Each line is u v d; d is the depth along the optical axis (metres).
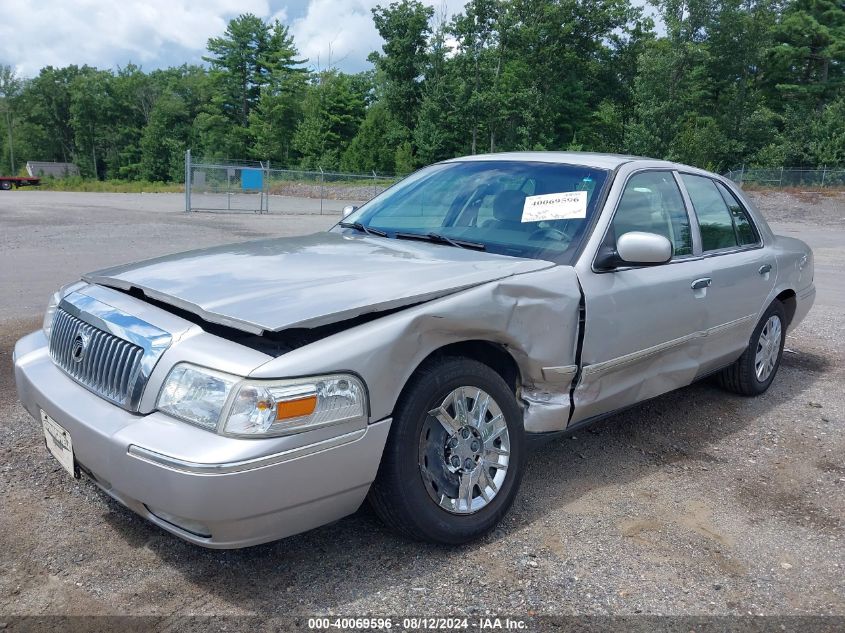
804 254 5.93
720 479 4.05
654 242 3.55
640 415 5.08
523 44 52.53
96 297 3.20
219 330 2.81
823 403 5.51
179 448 2.44
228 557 3.01
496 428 3.21
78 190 58.19
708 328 4.52
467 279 3.15
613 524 3.45
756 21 51.22
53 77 109.25
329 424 2.59
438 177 4.59
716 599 2.89
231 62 79.81
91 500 3.43
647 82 48.25
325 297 2.82
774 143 50.91
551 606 2.78
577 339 3.52
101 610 2.63
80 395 2.90
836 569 3.16
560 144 55.75
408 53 60.34
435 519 2.99
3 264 10.87
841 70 58.00
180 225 19.34
